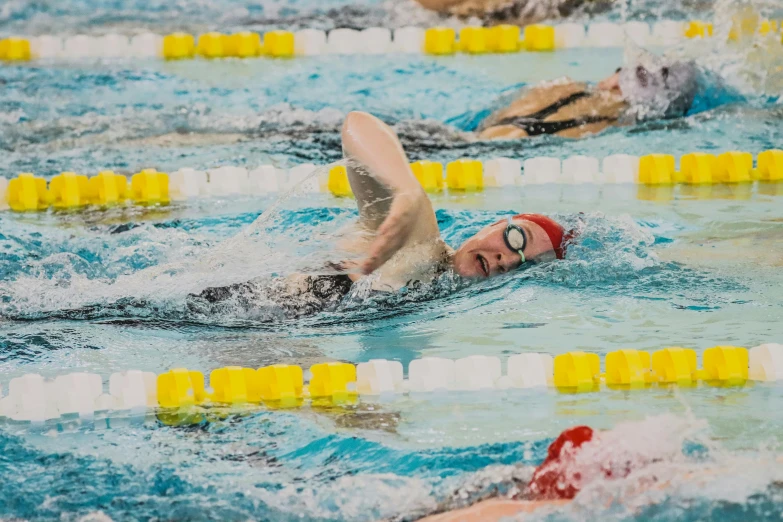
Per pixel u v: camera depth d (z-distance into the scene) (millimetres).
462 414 10461
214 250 14227
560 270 14102
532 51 27938
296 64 26938
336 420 10375
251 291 13297
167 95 24141
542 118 21859
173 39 27891
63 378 10953
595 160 19344
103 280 13969
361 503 8727
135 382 10914
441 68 26359
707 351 11570
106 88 24703
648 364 11430
